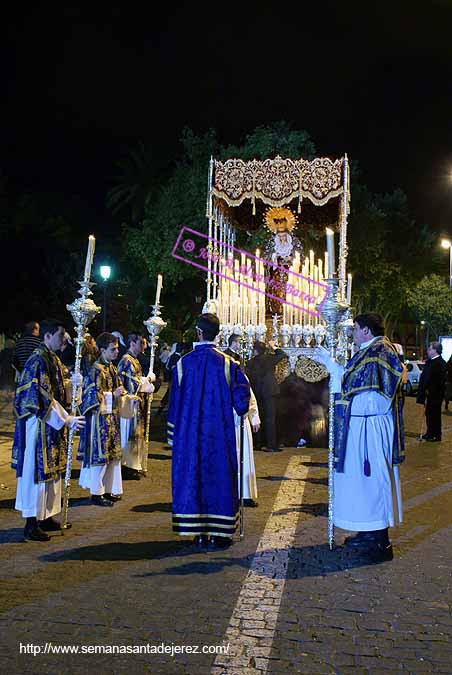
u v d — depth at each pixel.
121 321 37.41
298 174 12.92
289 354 12.50
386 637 4.30
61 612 4.62
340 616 4.62
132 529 6.76
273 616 4.60
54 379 6.46
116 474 8.02
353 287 35.41
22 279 26.62
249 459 7.70
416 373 27.75
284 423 12.40
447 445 13.27
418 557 5.95
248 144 23.84
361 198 30.86
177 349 14.34
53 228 30.59
